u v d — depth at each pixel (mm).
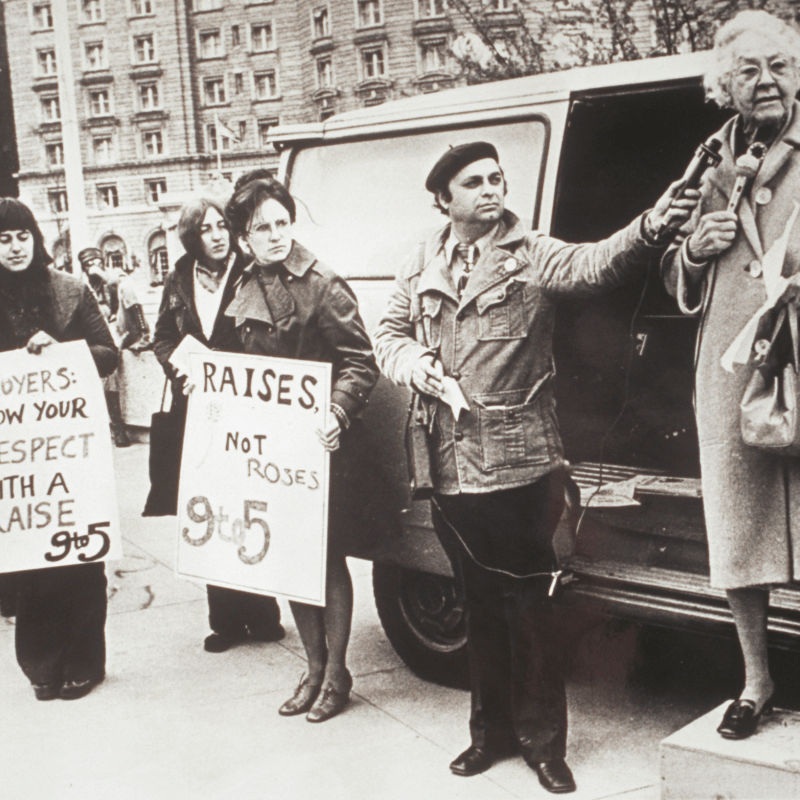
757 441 2840
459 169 3258
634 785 3344
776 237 2883
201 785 3488
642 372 4289
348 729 3879
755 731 3031
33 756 3768
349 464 3943
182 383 4324
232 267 4324
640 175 4160
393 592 4336
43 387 4348
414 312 3439
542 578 3344
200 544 4117
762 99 2865
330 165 4500
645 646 3934
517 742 3566
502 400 3283
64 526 4297
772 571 2971
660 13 5062
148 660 4703
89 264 7121
